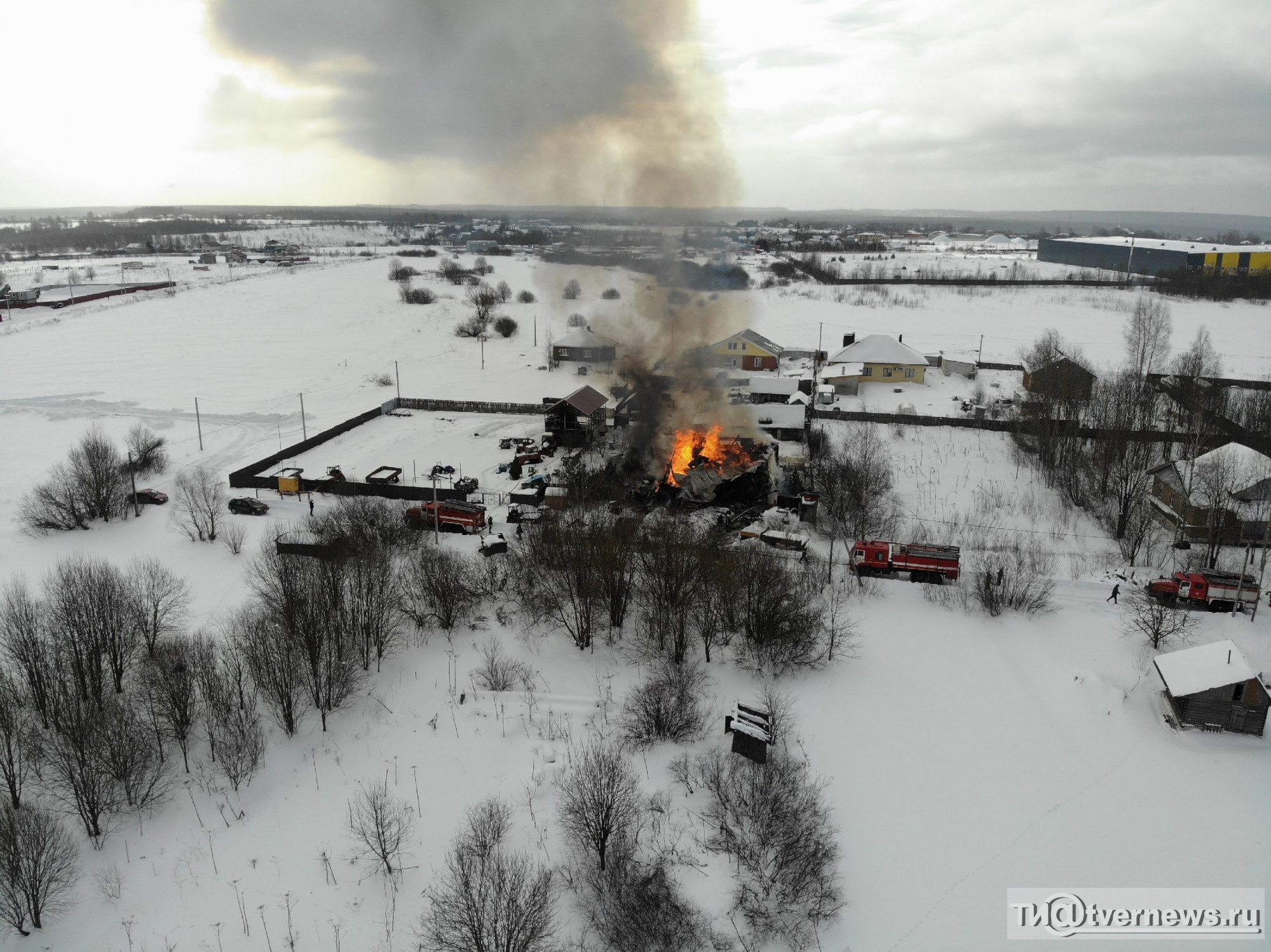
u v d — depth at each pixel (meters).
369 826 26.75
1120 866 25.67
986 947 22.92
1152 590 40.47
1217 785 29.00
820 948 22.88
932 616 39.34
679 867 25.27
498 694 33.31
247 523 49.06
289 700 30.45
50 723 30.66
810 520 49.59
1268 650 35.94
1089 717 32.44
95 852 26.09
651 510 51.34
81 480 49.53
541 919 22.64
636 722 31.23
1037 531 49.38
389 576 38.47
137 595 35.69
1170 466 51.03
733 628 37.22
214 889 24.81
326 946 22.98
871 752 30.58
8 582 42.06
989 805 28.14
